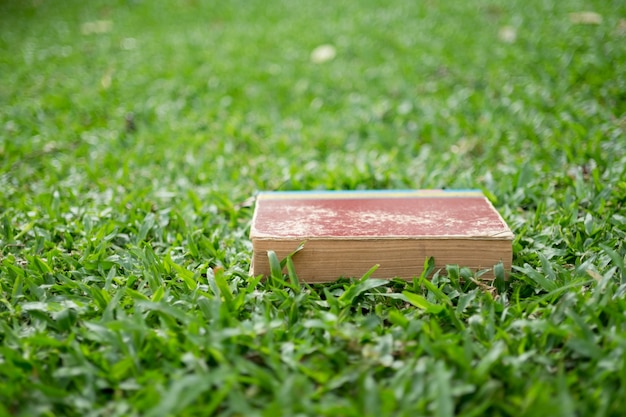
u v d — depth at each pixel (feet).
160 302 2.45
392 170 3.63
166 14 8.45
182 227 3.10
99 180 3.69
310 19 7.72
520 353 2.27
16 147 4.11
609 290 2.41
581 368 2.21
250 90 5.32
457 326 2.40
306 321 2.38
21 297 2.59
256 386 2.16
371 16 7.54
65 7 9.17
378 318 2.44
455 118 4.30
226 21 7.97
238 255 2.85
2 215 3.25
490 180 3.41
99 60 6.38
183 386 2.08
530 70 4.96
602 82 4.40
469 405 2.11
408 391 2.14
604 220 2.93
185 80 5.57
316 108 4.87
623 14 6.04
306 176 3.61
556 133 3.81
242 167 3.84
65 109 4.95
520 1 7.25
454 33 6.40
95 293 2.54
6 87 5.54
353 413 2.06
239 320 2.47
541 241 2.87
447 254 2.61
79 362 2.27
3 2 9.65
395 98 4.95
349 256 2.61
